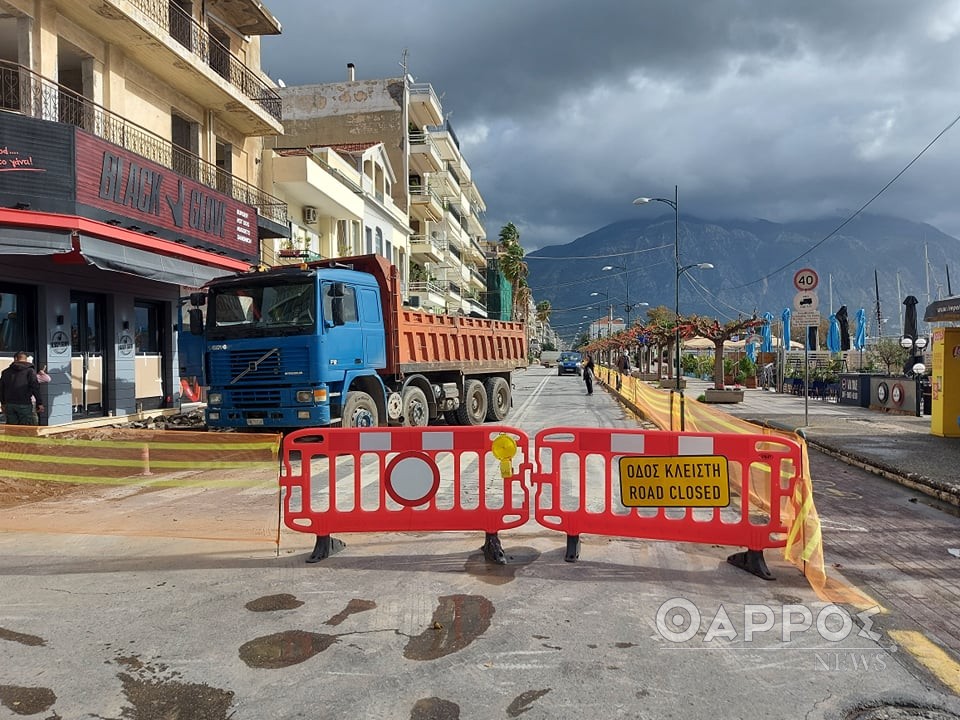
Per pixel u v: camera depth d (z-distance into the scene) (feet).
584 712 10.04
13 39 43.01
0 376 34.12
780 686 10.86
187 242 49.47
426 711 10.09
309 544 19.16
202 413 53.36
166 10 51.49
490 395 56.85
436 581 15.94
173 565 17.34
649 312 250.98
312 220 86.48
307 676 11.21
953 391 40.42
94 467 25.50
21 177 35.96
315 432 17.98
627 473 17.37
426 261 163.73
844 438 40.19
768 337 141.28
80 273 45.83
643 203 92.17
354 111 137.28
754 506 23.20
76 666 11.68
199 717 9.98
